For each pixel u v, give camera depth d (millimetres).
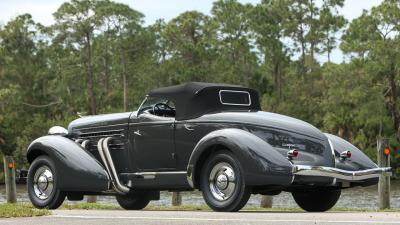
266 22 131750
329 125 95688
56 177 17984
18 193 51000
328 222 10297
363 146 92812
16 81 132875
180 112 16906
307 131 15812
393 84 101812
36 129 111312
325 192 17312
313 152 15594
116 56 133875
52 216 12625
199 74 130250
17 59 134375
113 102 134625
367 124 97000
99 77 142000
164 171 17188
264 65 138625
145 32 133750
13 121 113688
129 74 138250
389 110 101562
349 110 98438
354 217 11586
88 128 19000
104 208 21500
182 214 13086
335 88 100625
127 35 132375
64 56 135625
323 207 17531
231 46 132250
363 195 45906
